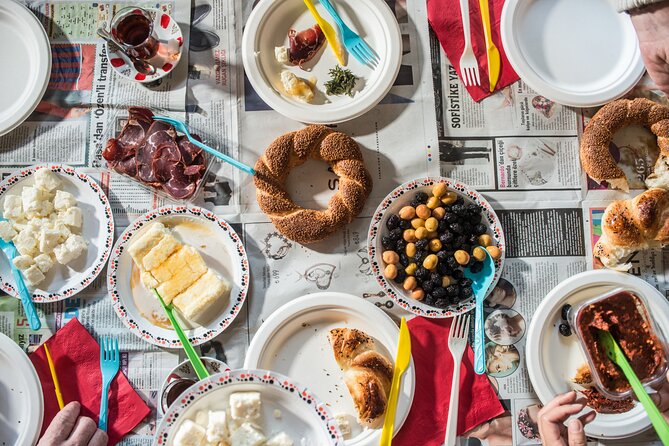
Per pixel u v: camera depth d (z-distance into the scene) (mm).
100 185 1489
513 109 1500
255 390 1243
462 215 1399
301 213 1409
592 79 1477
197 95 1499
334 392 1422
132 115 1468
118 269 1423
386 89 1452
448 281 1392
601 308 1344
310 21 1495
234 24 1510
